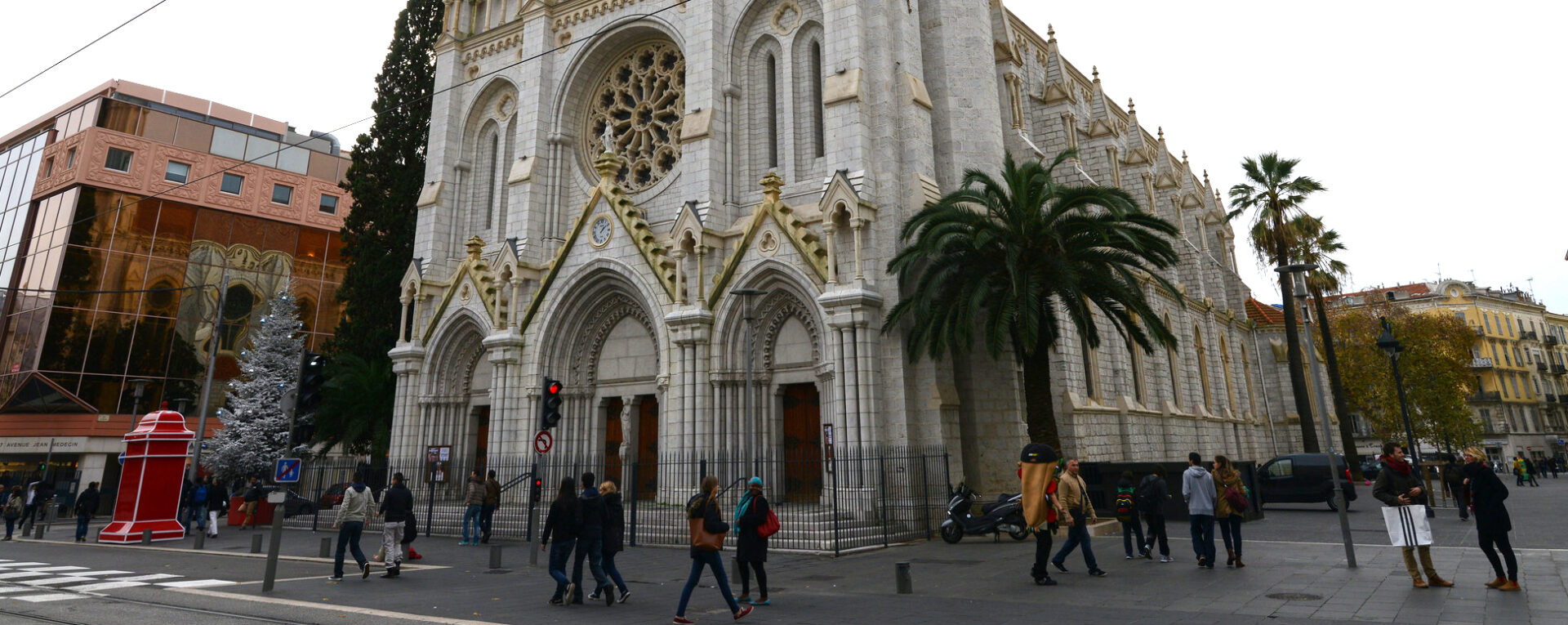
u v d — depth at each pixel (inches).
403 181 1788.9
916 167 1145.4
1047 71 1743.4
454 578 706.2
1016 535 912.9
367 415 1598.2
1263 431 2445.9
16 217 2511.1
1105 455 1380.4
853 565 754.2
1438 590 518.6
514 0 1695.4
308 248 2763.3
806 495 1125.1
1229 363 2332.7
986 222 949.2
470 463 1445.6
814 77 1268.5
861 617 486.0
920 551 852.6
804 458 1151.0
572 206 1488.7
